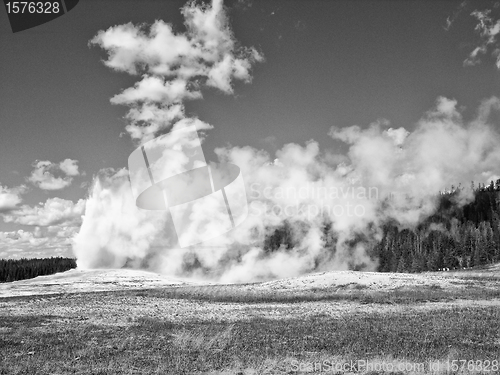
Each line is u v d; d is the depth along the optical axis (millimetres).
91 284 71875
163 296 46219
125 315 31078
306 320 28047
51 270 141750
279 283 55125
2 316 29609
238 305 38688
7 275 130875
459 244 127375
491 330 23016
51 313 31875
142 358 17516
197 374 15344
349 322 26578
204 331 23594
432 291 44250
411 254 126938
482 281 53094
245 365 16469
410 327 24234
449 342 20219
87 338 21547
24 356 17672
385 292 44469
